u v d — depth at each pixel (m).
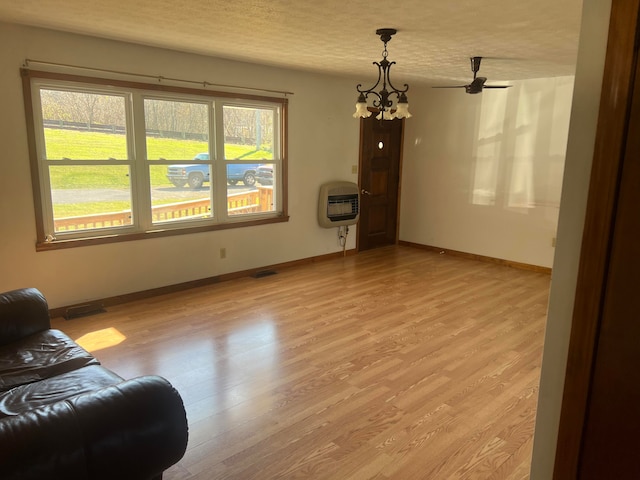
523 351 3.38
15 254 3.66
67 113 3.81
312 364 3.13
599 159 1.13
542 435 1.37
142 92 4.17
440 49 3.90
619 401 1.17
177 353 3.27
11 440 1.24
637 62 1.05
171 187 4.54
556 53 3.98
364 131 6.34
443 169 6.52
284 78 5.22
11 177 3.56
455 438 2.35
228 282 5.03
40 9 2.97
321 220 5.89
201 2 2.75
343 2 2.68
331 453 2.22
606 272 1.15
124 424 1.44
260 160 5.25
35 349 2.35
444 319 4.00
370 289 4.84
